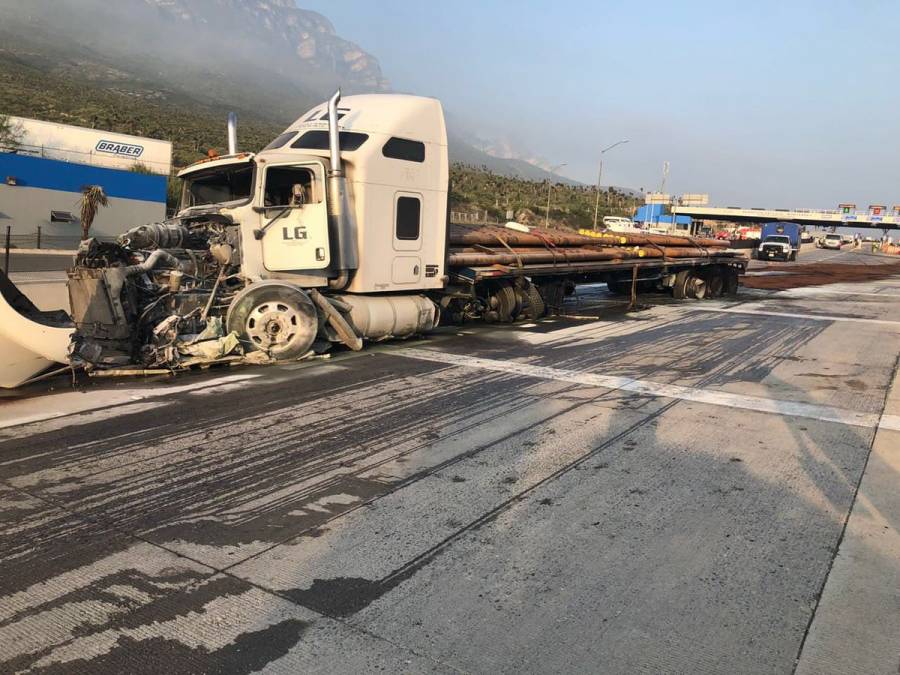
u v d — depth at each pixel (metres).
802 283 25.97
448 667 2.63
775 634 2.89
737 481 4.72
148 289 7.86
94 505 4.12
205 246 8.81
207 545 3.64
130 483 4.48
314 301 8.69
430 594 3.18
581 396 7.10
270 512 4.07
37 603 3.05
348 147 9.05
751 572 3.43
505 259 12.07
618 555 3.59
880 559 3.59
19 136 41.03
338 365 8.35
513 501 4.29
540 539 3.77
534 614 3.02
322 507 4.16
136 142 45.28
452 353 9.43
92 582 3.24
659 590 3.24
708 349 10.30
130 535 3.74
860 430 6.07
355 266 9.12
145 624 2.90
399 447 5.31
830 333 12.27
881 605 3.14
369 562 3.48
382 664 2.65
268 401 6.60
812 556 3.62
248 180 8.80
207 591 3.17
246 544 3.66
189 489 4.40
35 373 7.11
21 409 6.19
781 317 14.72
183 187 9.64
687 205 88.25
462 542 3.72
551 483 4.62
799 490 4.58
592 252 14.70
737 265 20.64
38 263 22.03
